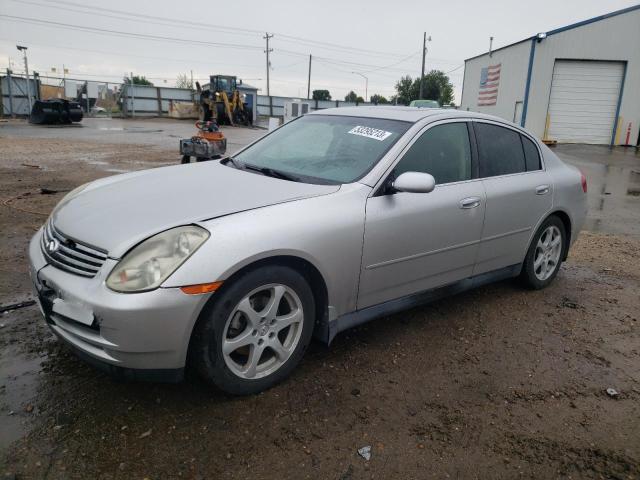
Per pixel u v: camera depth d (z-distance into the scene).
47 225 3.20
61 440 2.47
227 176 3.46
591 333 3.96
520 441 2.68
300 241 2.83
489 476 2.42
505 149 4.29
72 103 26.67
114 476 2.28
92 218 2.85
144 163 11.97
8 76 31.09
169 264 2.49
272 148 4.02
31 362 3.11
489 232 4.01
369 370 3.25
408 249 3.42
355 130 3.79
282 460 2.43
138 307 2.40
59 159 12.18
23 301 3.92
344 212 3.07
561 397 3.09
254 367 2.85
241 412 2.75
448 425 2.77
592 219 8.30
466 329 3.92
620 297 4.74
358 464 2.44
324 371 3.21
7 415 2.62
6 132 20.16
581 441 2.70
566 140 25.23
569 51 24.16
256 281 2.72
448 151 3.81
